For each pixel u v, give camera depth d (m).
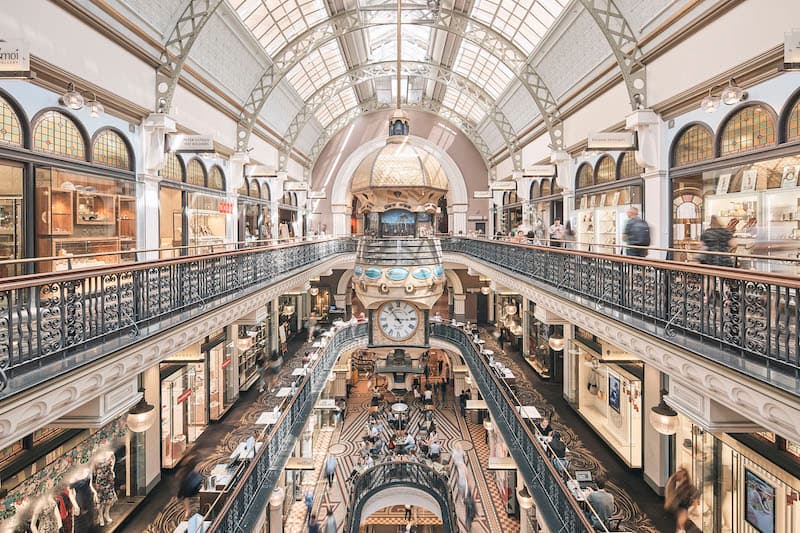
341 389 21.75
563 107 15.90
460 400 21.20
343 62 23.11
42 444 6.83
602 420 11.28
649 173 10.17
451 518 12.51
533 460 7.98
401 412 19.36
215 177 14.58
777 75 6.89
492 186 22.47
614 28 11.26
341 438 18.62
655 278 5.78
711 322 5.01
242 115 16.20
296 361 19.25
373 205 12.76
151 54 10.05
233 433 11.97
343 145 29.27
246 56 14.78
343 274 29.02
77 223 8.05
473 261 19.03
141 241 9.96
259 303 10.11
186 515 8.41
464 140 29.48
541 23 15.21
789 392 3.41
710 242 7.38
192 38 10.52
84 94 7.97
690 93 8.70
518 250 12.08
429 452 15.91
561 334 14.73
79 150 8.16
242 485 6.79
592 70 13.30
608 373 10.98
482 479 15.24
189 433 11.29
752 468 6.51
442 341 19.73
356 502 13.03
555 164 16.31
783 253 6.78
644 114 9.88
